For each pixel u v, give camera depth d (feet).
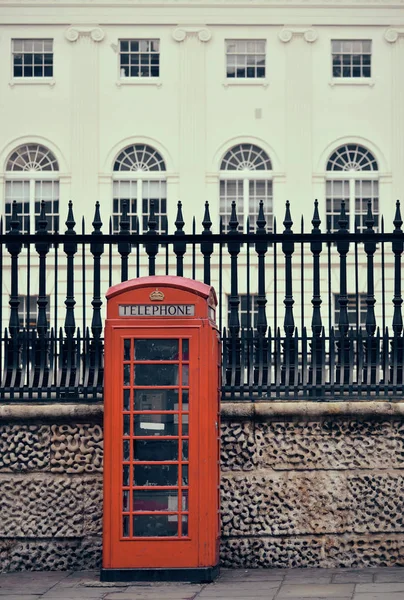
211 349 30.96
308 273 122.93
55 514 32.48
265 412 32.45
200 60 136.56
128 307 31.09
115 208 135.44
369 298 33.17
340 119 136.26
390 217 134.82
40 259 33.55
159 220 135.33
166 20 136.67
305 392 32.91
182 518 30.78
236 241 33.32
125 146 135.64
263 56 137.39
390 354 33.53
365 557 32.37
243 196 135.85
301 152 135.64
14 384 33.06
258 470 32.55
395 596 28.27
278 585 30.04
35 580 31.14
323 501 32.48
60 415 32.40
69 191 134.92
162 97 136.46
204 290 31.09
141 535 30.78
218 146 135.95
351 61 137.18
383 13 136.77
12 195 135.33
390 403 32.42
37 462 32.53
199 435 30.78
